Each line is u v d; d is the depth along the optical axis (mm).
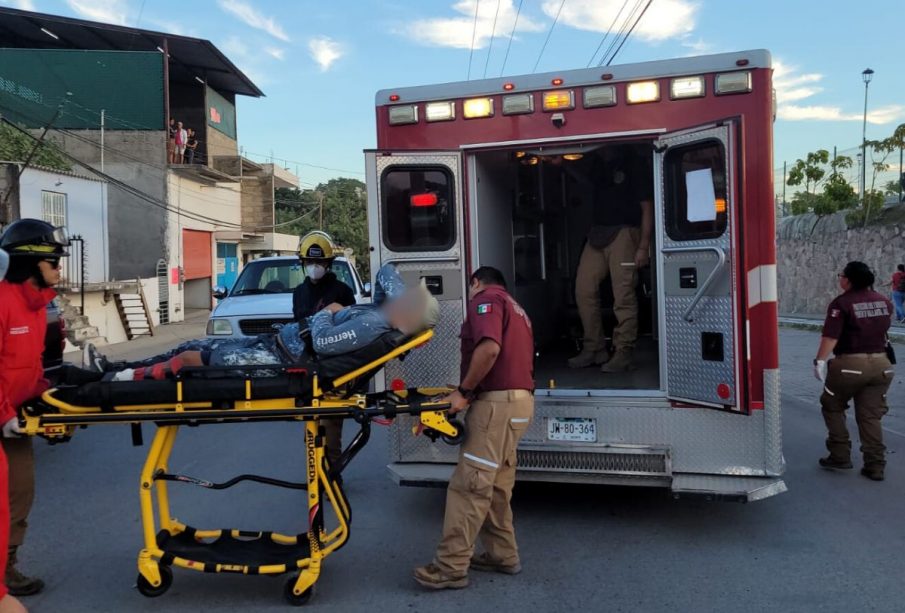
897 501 5879
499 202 6367
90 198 21969
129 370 4012
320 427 4172
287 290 11133
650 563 4684
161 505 4453
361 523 5512
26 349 3881
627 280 6348
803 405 10133
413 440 5578
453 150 5469
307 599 4156
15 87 27750
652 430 5188
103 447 8008
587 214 8508
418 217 5512
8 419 3770
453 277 5496
